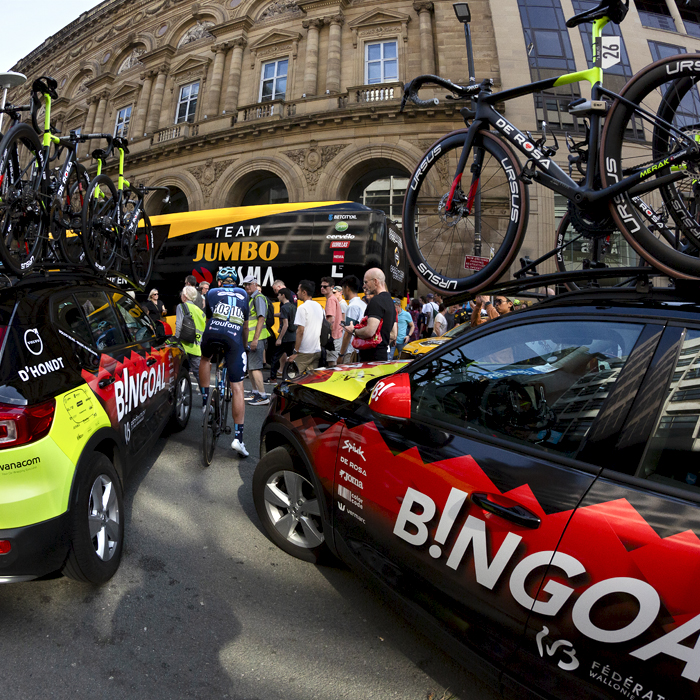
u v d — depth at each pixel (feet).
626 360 5.23
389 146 59.31
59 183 11.56
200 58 76.13
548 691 4.84
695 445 4.48
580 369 5.61
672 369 4.85
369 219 33.60
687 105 6.30
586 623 4.55
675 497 4.39
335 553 8.31
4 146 9.47
